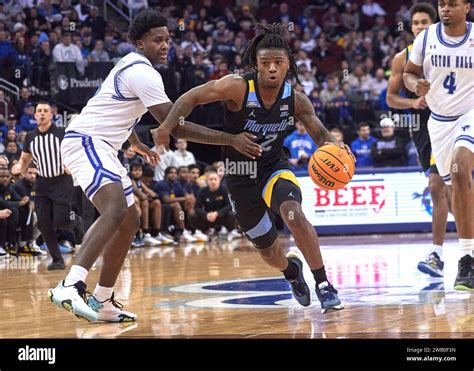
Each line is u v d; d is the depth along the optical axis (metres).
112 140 4.30
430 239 11.59
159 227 12.19
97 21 16.52
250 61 4.46
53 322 4.45
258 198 4.58
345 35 18.86
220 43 17.22
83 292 4.04
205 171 13.62
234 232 13.00
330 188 4.55
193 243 12.41
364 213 13.20
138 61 4.29
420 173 13.12
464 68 5.70
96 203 4.17
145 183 12.38
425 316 4.27
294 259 4.80
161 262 8.70
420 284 6.00
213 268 7.80
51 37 15.31
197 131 4.27
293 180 4.54
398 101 6.34
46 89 14.30
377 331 3.78
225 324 4.16
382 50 17.98
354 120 15.31
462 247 5.52
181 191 12.77
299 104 4.57
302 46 18.22
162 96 4.25
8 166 10.37
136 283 6.50
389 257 8.73
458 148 5.59
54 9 16.53
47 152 7.91
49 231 8.15
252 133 4.50
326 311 4.41
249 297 5.41
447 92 5.80
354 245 10.92
